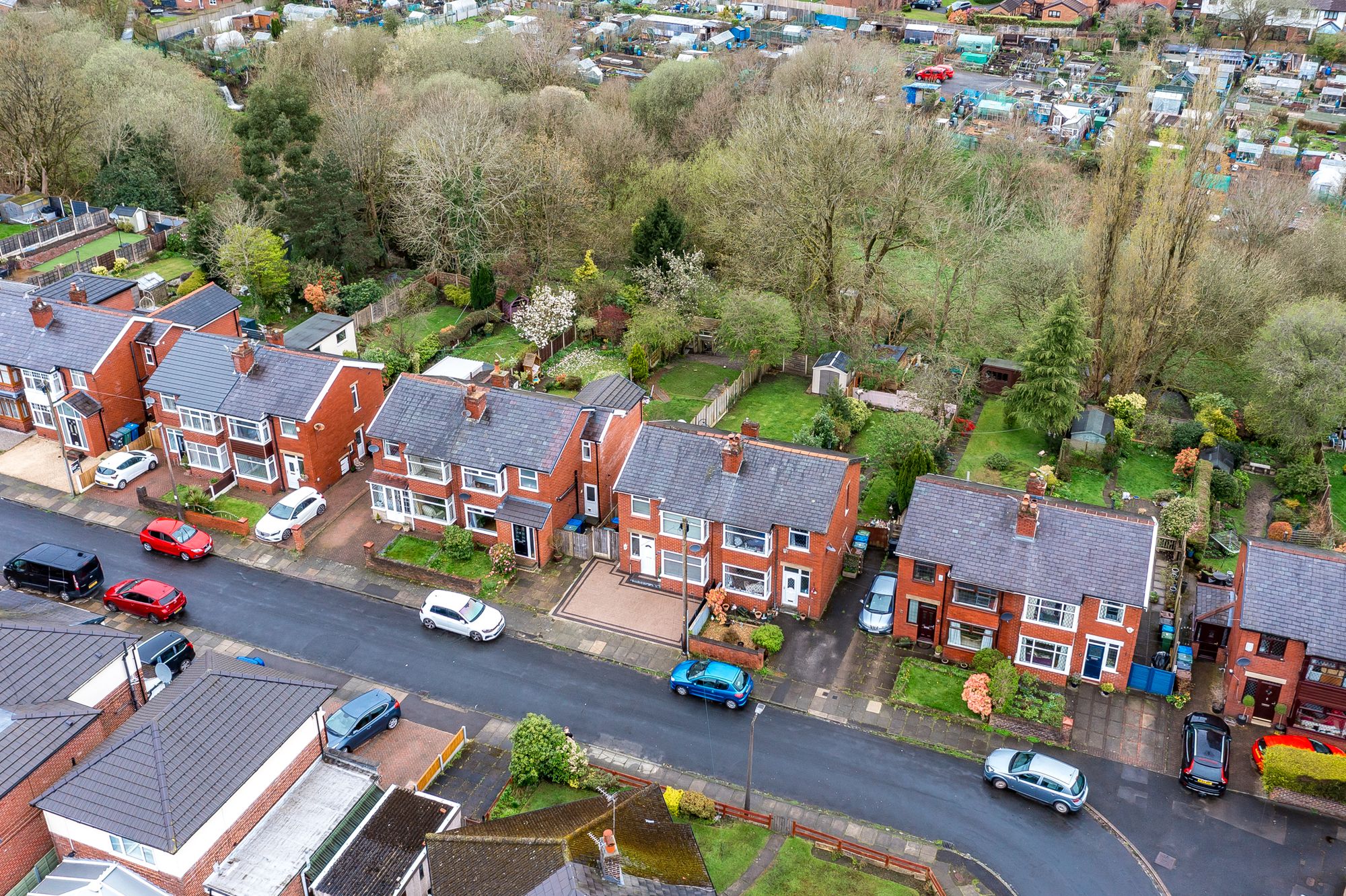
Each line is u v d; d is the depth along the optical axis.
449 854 32.38
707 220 89.19
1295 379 64.69
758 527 49.66
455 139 87.62
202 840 32.84
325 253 85.69
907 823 40.38
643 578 54.41
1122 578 44.88
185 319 67.62
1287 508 62.50
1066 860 38.69
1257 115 135.62
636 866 30.62
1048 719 44.06
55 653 38.03
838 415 69.88
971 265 77.56
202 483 61.03
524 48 129.50
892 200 76.75
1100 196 72.31
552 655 49.31
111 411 63.25
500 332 83.19
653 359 78.50
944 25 193.12
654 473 52.34
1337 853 38.91
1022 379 74.00
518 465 53.72
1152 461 67.94
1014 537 46.97
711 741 44.31
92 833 32.88
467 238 86.50
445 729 44.69
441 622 50.34
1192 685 47.25
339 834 35.59
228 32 160.00
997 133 113.06
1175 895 37.19
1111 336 75.50
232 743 34.69
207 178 100.25
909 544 47.66
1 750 33.75
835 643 50.03
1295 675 43.53
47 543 53.75
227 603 52.16
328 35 132.62
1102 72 163.62
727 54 152.38
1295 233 83.69
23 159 100.19
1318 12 182.88
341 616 51.66
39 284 82.56
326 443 60.16
